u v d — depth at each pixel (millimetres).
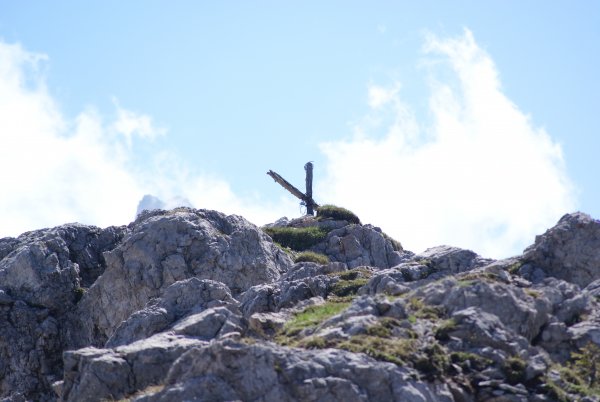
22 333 104062
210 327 74188
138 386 70062
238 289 104125
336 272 88062
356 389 61375
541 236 80812
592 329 69250
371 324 67312
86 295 105375
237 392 61188
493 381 63906
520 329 68312
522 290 71250
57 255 109188
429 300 70625
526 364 64875
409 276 80375
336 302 79188
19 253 108625
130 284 103375
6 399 100500
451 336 66688
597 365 66938
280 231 118875
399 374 62562
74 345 104438
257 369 61500
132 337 81062
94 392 69625
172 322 81750
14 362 103125
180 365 64312
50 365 103625
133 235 105625
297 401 60969
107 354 71062
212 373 61750
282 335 71062
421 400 61594
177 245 104875
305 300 80875
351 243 115062
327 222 121812
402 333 66750
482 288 69375
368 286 80188
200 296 83938
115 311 103500
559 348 68938
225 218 111062
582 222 79812
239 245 106375
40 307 105750
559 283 74500
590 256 78500
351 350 64125
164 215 110438
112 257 104875
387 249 115375
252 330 72188
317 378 61500
